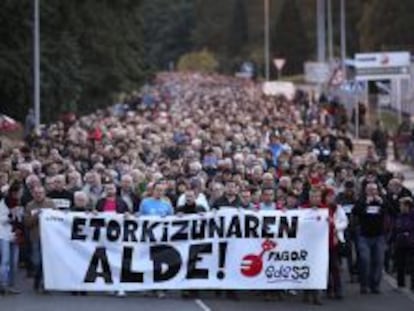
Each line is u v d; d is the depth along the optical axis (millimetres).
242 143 50719
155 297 30688
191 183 33312
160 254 30625
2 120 70125
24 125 75812
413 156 72375
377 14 153625
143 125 63812
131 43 112062
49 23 80250
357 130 87188
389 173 39094
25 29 75938
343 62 104875
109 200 31766
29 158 42844
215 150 44000
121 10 103062
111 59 97688
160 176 34438
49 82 77438
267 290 30891
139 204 32969
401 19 151250
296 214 30641
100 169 37688
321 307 30000
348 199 34094
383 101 109625
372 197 32094
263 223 30594
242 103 108625
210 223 30625
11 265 31406
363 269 32125
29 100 76375
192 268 30562
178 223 30625
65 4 82562
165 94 144250
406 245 32969
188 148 47594
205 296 31109
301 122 71875
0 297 30500
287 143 52125
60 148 48156
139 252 30562
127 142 48781
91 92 96500
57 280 30469
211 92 156750
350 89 85125
